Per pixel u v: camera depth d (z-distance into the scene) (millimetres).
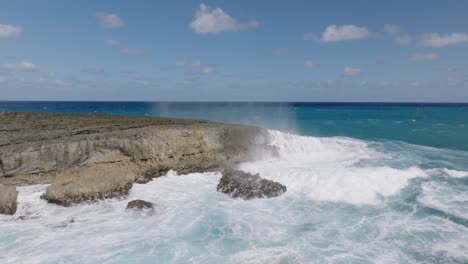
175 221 13867
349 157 25375
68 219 14125
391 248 11719
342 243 12078
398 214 14539
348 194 16531
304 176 18297
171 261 10820
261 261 10867
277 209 15195
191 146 21125
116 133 20312
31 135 20156
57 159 17688
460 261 10898
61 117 29891
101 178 16656
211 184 18797
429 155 26531
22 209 14875
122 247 11711
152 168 19844
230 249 11609
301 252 11438
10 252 11414
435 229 13047
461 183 18281
